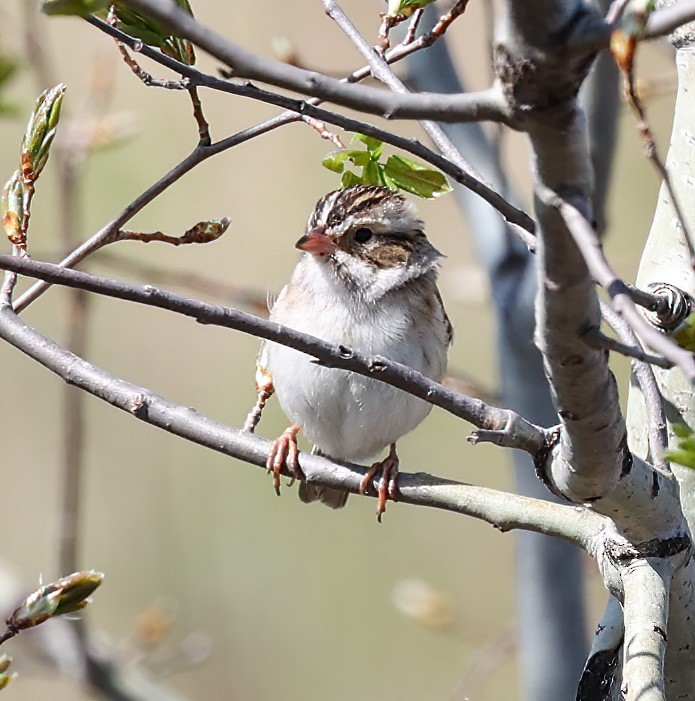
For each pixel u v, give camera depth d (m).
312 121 7.20
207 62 15.27
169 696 11.96
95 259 11.22
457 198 10.98
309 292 9.05
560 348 4.64
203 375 16.83
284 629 16.52
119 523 16.69
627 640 5.89
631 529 5.91
